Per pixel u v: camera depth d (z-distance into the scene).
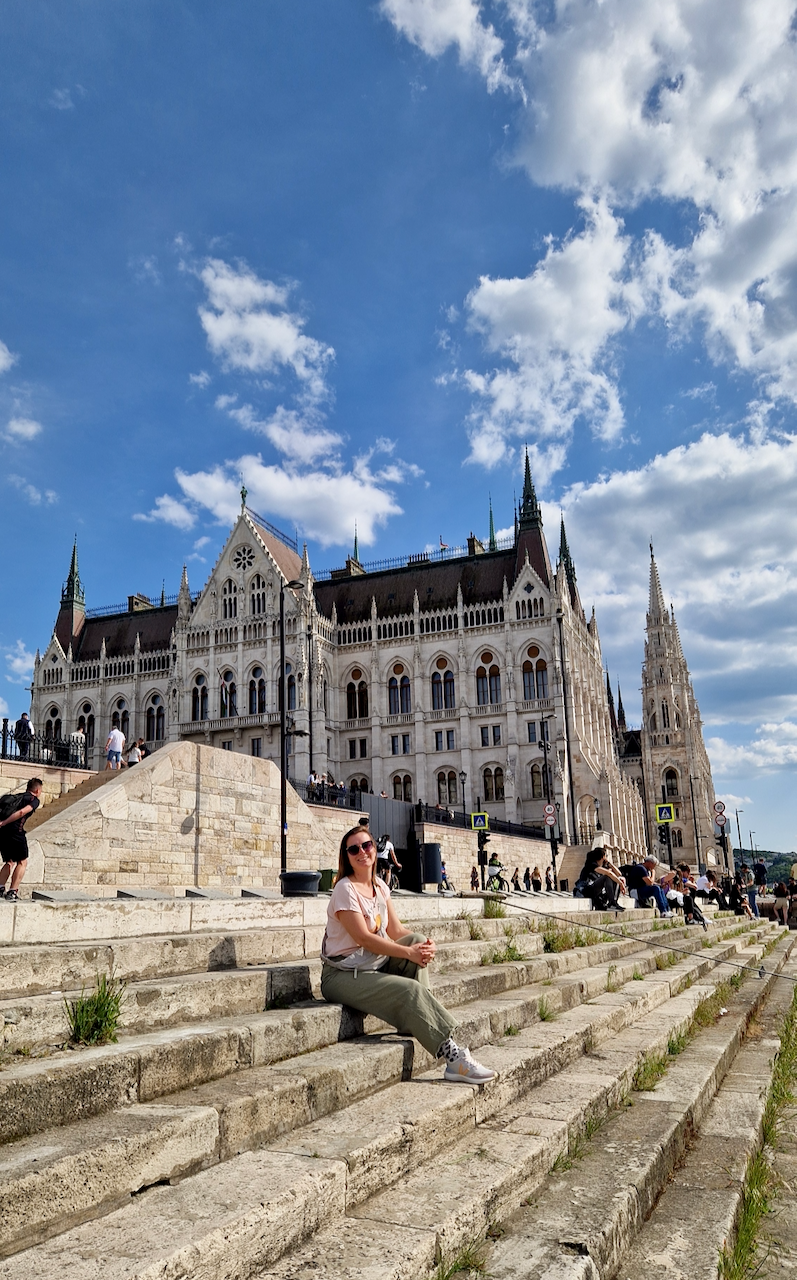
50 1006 5.66
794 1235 6.10
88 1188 4.00
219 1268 3.75
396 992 7.13
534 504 92.44
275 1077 5.66
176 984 6.63
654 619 144.25
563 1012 10.25
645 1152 6.35
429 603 91.12
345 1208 4.71
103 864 22.83
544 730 79.75
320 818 39.31
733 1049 11.52
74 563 111.19
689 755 137.38
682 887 31.88
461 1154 5.72
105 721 99.12
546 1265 4.45
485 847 50.88
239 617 88.94
